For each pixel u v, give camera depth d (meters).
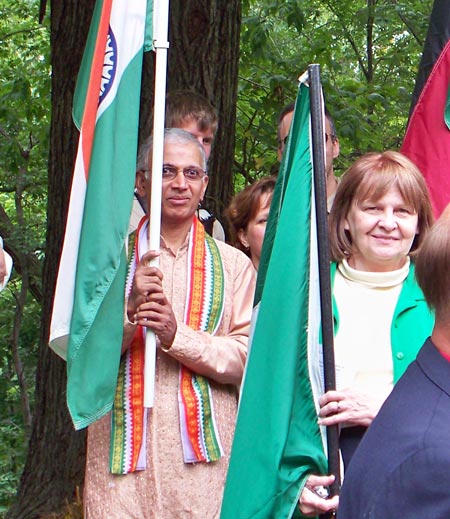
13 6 16.55
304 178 3.70
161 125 4.33
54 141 8.29
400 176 3.76
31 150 16.31
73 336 4.23
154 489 4.19
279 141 5.61
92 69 4.43
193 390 4.29
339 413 3.45
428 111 5.03
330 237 3.87
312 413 3.49
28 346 18.27
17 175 16.53
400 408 2.42
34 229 16.70
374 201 3.75
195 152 4.49
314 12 15.81
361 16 15.07
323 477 3.39
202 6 7.68
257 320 3.63
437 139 4.99
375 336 3.69
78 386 4.20
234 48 7.82
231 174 7.84
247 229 5.24
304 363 3.54
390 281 3.77
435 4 5.33
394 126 15.02
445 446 2.29
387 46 16.98
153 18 4.48
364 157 3.88
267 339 3.58
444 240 2.45
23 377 16.84
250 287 4.56
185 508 4.20
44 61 15.11
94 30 4.60
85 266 4.26
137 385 4.27
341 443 3.59
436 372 2.43
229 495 3.45
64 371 8.49
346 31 16.19
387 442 2.38
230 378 4.34
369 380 3.64
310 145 3.73
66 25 8.12
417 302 3.70
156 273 4.22
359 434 3.58
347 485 2.44
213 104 7.70
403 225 3.75
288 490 3.38
